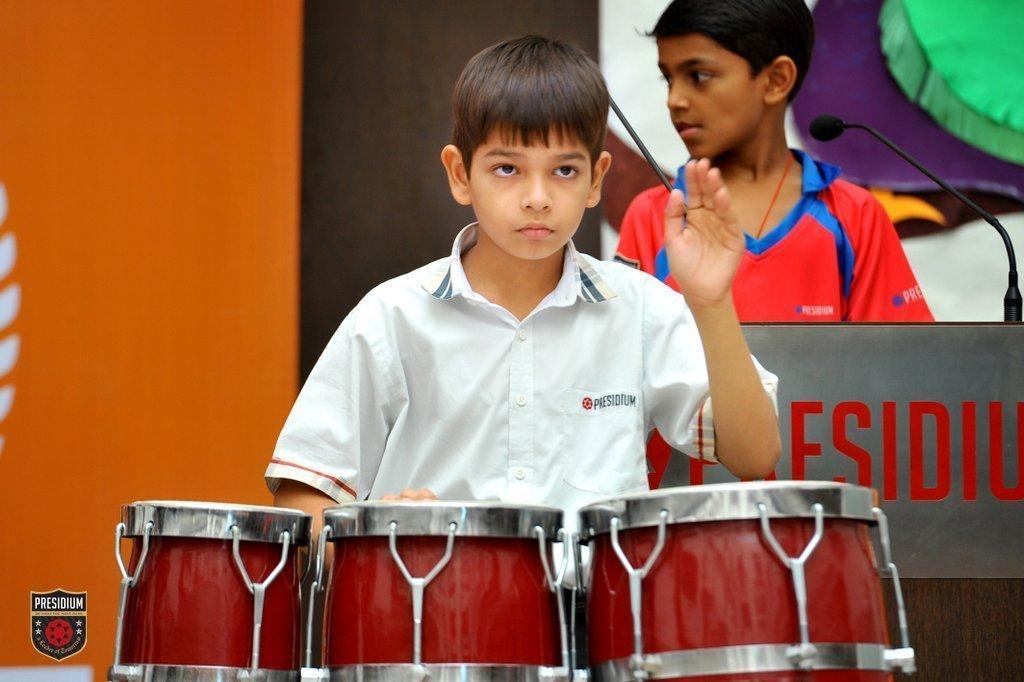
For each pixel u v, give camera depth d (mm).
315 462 4090
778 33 6855
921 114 7348
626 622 3012
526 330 4191
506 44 4004
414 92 7484
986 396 4641
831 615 2934
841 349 4652
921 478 4625
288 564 3297
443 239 7477
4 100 6906
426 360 4203
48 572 6527
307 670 3201
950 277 7355
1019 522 4617
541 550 3135
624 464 4113
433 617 3029
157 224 6992
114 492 6699
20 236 6816
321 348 7305
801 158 6918
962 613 4645
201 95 7148
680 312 4258
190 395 6918
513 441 4121
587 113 3773
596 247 7336
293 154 7270
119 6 7066
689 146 7016
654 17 7449
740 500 2932
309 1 7395
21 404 6676
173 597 3180
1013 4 7293
